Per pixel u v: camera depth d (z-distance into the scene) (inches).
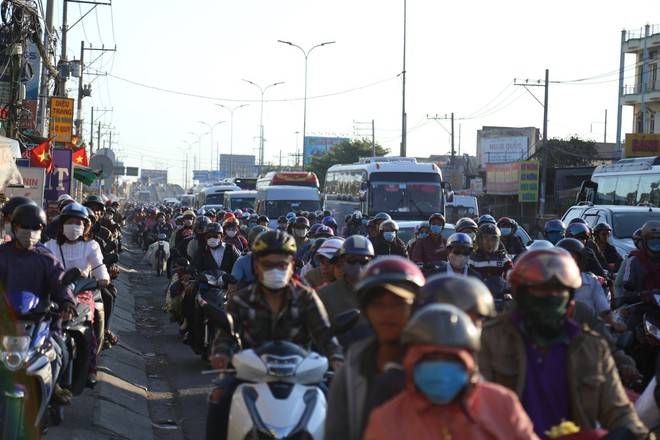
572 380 179.3
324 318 251.6
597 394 180.2
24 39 920.9
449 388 131.3
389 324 164.1
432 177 1337.4
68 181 1054.4
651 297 388.8
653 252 406.0
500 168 2655.0
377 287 163.6
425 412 135.2
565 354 180.7
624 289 416.2
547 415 179.5
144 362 569.6
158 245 1268.5
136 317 811.4
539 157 2994.6
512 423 137.6
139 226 2053.4
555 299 177.0
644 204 930.1
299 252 633.6
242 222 1183.6
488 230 420.5
